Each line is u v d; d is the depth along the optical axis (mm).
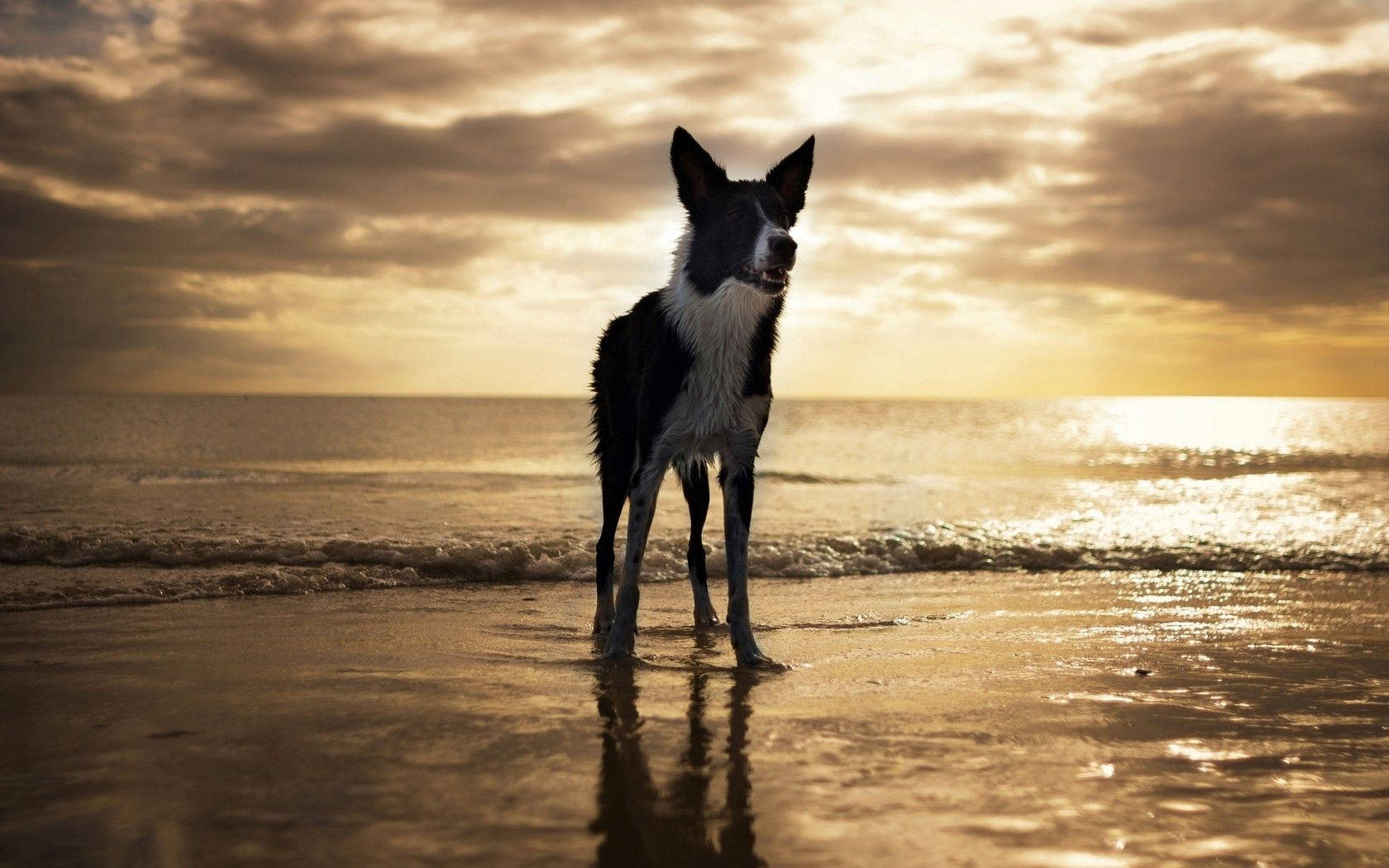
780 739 3734
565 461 26734
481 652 5301
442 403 152875
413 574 7812
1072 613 6820
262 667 4809
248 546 8258
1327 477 23172
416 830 2773
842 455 32531
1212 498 17141
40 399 127562
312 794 3059
